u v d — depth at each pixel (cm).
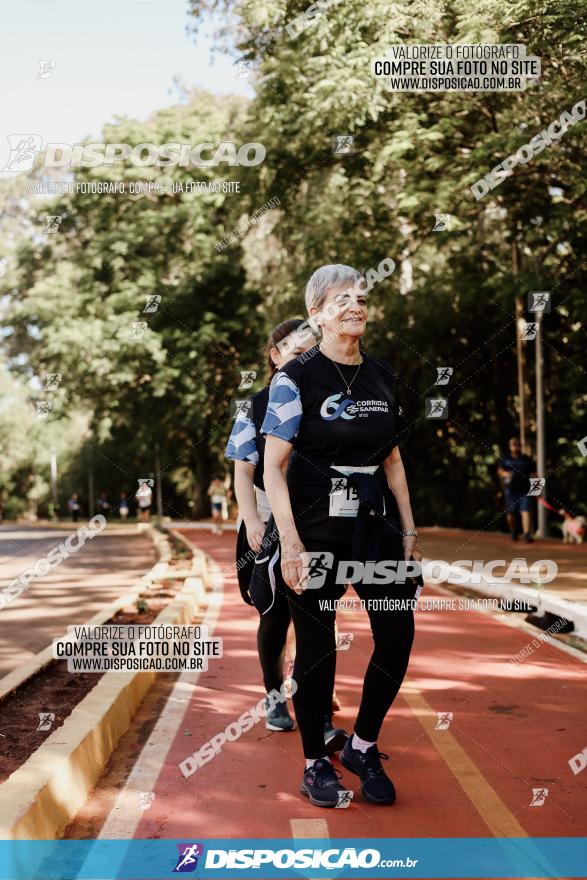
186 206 2866
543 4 1258
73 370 3100
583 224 1639
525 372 2592
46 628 959
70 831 386
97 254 3016
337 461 417
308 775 416
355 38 1433
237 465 498
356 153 1825
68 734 442
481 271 2262
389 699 417
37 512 7675
